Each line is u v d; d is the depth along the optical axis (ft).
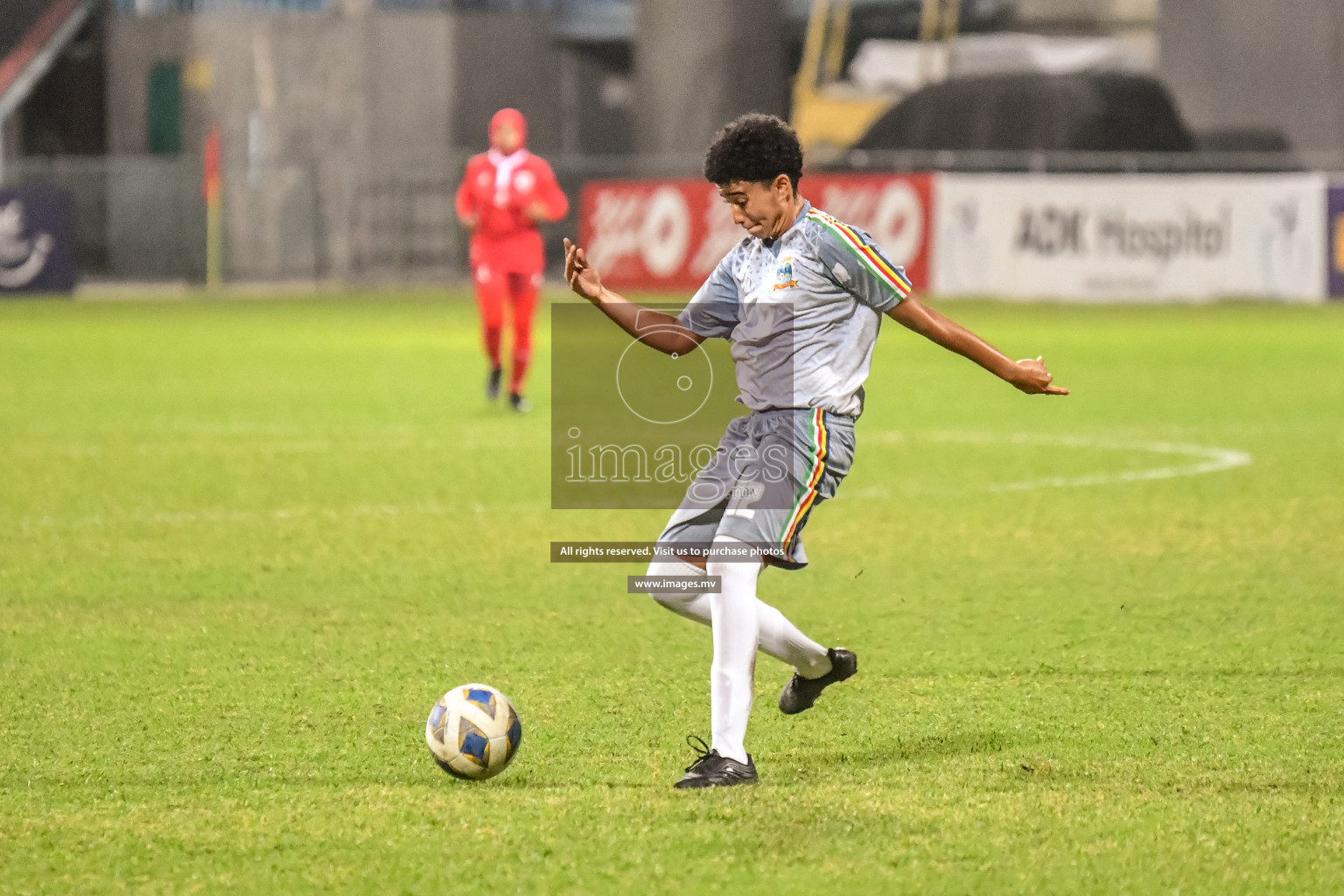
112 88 497.87
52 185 451.53
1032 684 68.49
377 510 112.57
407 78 483.51
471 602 84.99
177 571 92.27
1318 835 49.24
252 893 44.96
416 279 463.83
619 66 522.06
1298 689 67.62
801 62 502.79
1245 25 457.27
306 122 486.38
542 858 47.37
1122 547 99.35
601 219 367.86
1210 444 146.30
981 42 470.39
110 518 109.09
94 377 206.69
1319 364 220.43
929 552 98.22
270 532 104.37
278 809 51.93
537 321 316.40
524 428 157.89
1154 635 77.36
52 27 503.20
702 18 464.65
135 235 457.27
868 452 141.69
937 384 203.41
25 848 48.44
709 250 349.82
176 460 135.85
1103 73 433.07
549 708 64.69
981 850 47.85
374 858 47.44
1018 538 102.32
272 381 203.51
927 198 343.67
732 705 54.19
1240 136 449.89
